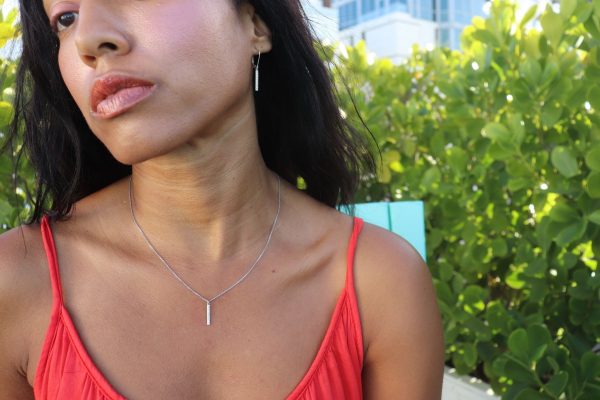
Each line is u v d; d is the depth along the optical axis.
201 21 0.55
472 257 1.37
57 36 0.64
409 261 0.70
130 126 0.54
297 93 0.73
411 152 1.57
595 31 1.07
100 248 0.63
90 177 0.71
